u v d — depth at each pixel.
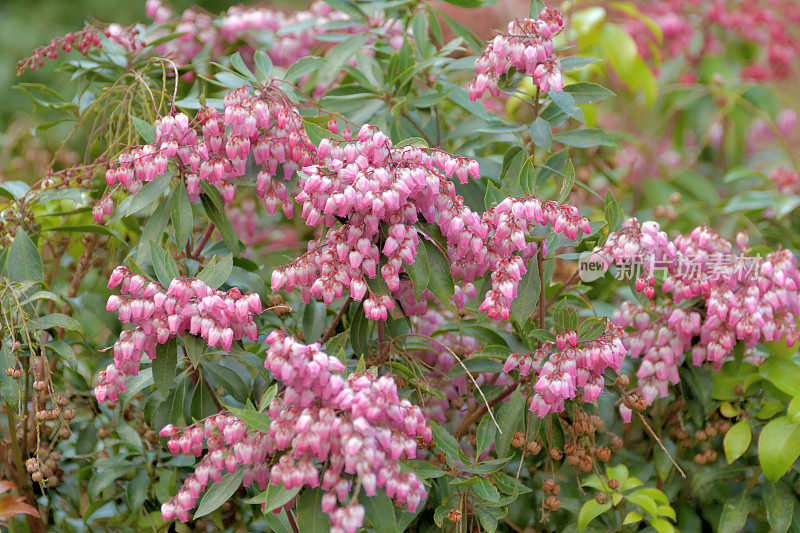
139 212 2.17
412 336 2.11
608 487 2.09
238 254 2.08
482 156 2.34
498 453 2.05
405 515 1.98
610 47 2.55
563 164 2.22
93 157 2.29
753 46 3.25
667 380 2.09
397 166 1.94
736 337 2.08
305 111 2.13
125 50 2.28
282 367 1.87
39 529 2.14
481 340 2.14
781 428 2.08
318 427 1.87
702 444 2.17
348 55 2.27
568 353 1.98
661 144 3.27
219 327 1.94
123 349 1.94
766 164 3.09
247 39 2.40
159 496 2.13
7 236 2.14
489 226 1.99
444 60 2.26
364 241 1.94
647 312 2.10
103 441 2.17
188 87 2.31
